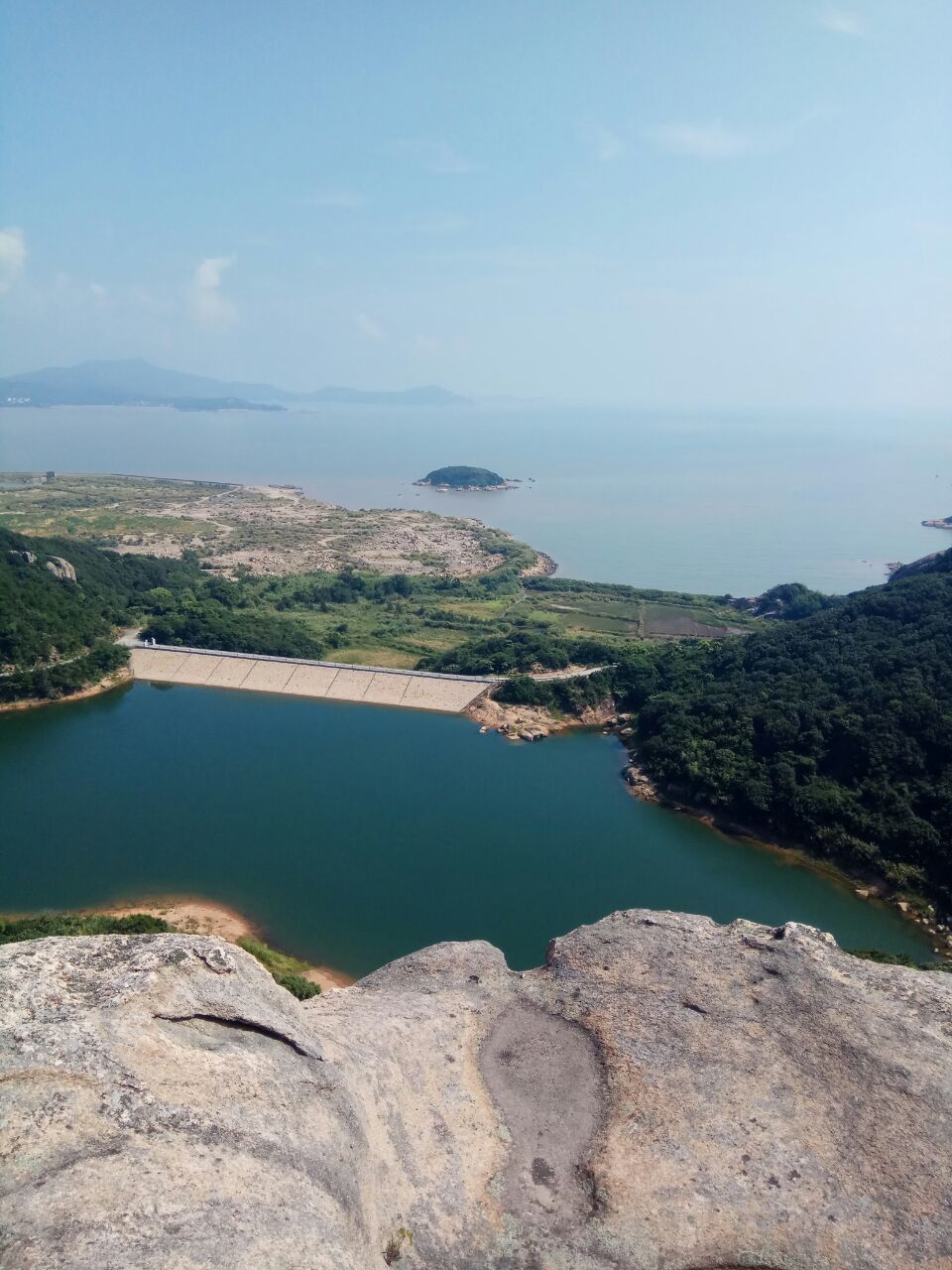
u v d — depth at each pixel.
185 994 21.16
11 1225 14.33
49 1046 17.95
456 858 82.06
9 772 100.12
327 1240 16.48
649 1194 21.64
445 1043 26.83
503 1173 22.50
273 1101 19.70
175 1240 14.86
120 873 77.06
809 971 29.27
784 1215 20.98
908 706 88.00
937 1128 22.88
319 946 67.31
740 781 90.06
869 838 79.31
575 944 32.31
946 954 67.62
